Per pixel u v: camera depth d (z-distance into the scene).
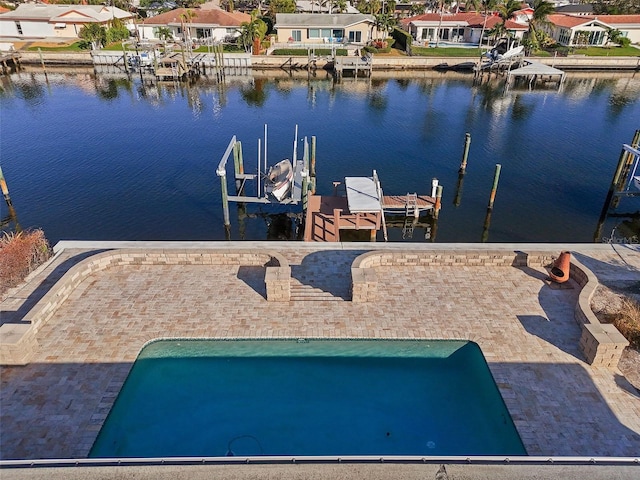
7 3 83.44
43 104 46.78
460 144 37.38
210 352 13.47
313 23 66.81
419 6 93.88
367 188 24.95
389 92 53.66
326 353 13.52
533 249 17.64
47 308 13.98
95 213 26.11
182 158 33.75
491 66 60.41
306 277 16.34
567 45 69.50
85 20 69.19
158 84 56.12
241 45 66.00
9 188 28.61
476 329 14.10
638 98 51.34
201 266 16.86
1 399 11.49
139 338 13.51
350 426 11.75
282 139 37.91
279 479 8.06
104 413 11.23
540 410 11.55
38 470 8.20
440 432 11.63
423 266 17.02
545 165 33.47
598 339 12.43
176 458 8.48
